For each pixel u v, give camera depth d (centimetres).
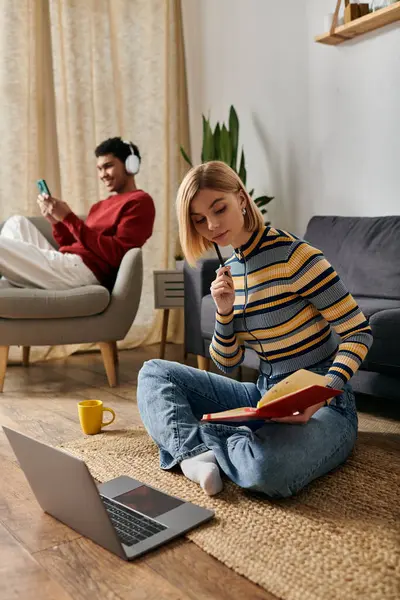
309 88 320
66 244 311
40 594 105
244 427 161
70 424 216
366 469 158
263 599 101
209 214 141
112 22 371
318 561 110
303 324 149
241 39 364
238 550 116
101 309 270
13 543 124
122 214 301
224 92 383
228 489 147
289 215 342
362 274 256
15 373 312
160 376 166
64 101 355
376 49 281
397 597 98
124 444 186
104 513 115
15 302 261
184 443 154
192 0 398
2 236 283
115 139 312
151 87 390
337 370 140
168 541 121
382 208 286
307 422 143
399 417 211
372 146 288
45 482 130
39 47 345
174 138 403
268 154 353
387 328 192
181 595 103
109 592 105
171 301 331
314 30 312
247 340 160
